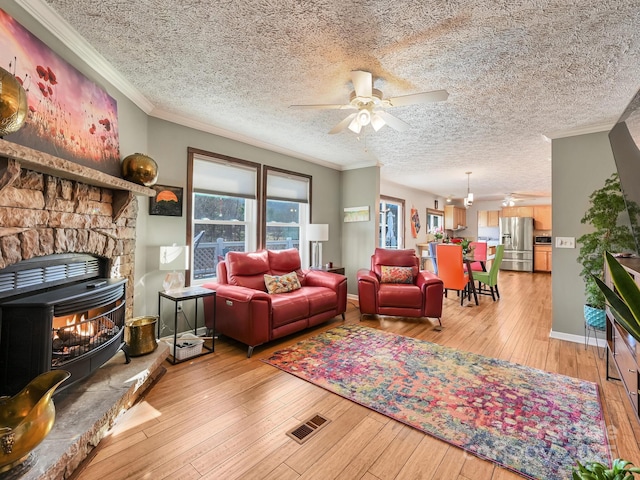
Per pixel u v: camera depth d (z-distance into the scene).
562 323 3.32
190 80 2.42
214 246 3.72
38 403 1.22
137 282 2.83
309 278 4.07
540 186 7.24
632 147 1.88
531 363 2.68
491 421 1.84
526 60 2.03
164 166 3.11
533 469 1.47
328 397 2.11
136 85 2.51
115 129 2.37
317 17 1.67
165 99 2.77
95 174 1.83
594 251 3.03
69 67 1.87
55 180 1.75
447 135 3.60
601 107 2.73
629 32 1.72
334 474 1.43
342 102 2.80
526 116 2.97
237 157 3.80
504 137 3.63
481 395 2.14
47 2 1.60
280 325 3.04
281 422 1.82
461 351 2.94
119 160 2.42
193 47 1.98
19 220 1.53
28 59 1.56
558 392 2.18
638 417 1.52
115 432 1.71
